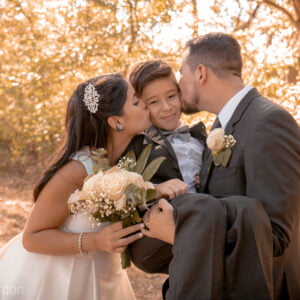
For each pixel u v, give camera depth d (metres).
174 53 6.14
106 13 7.04
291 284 2.04
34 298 2.22
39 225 2.13
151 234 1.94
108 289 2.37
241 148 1.97
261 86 5.48
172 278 1.71
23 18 7.33
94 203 1.84
